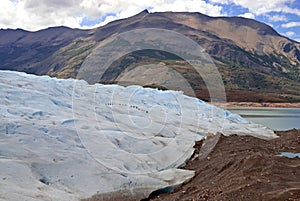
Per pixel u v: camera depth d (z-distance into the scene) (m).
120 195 6.82
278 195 5.15
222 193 5.75
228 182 6.42
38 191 6.02
